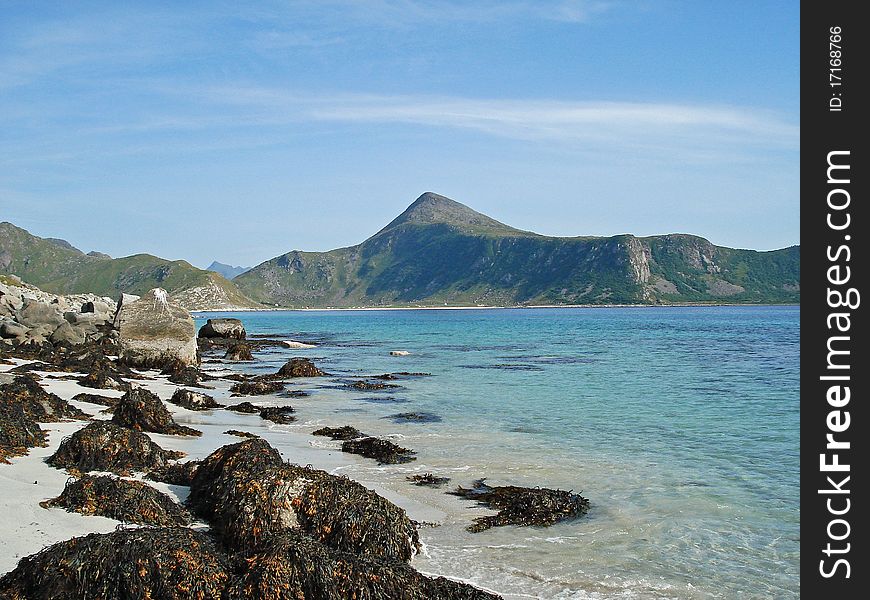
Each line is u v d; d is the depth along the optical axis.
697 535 13.37
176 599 9.08
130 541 9.50
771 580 11.42
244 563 9.69
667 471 17.97
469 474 17.52
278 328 122.62
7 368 33.50
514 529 13.57
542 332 99.94
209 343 64.00
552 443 21.23
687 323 132.50
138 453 15.83
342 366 47.06
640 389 34.12
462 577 11.30
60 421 20.62
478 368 45.25
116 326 47.22
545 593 10.80
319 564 9.40
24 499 12.65
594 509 14.88
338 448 20.31
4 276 97.56
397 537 11.51
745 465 18.64
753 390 33.84
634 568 11.79
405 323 144.38
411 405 28.88
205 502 12.96
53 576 9.12
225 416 25.58
